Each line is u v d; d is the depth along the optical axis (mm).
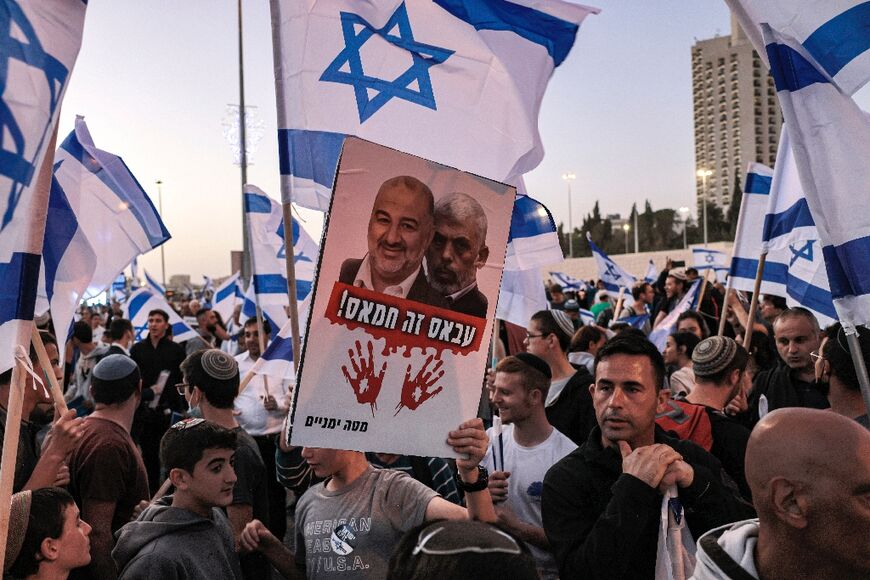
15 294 2217
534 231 4957
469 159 4133
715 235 120500
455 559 1265
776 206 5289
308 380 2486
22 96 2164
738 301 8930
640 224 131625
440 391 2676
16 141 2146
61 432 3021
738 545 1788
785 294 6102
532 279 6074
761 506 1740
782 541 1710
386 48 3967
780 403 5109
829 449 1667
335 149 3793
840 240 3006
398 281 2578
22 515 2543
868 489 1649
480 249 2684
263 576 3479
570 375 5328
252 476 4102
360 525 2945
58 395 3053
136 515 3711
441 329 2656
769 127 198500
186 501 3113
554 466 2922
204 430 3102
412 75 4016
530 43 4270
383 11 3967
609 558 2479
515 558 1284
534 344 5359
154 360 8461
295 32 3762
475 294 2691
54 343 4297
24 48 2172
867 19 3094
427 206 2605
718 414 3900
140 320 11008
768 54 3166
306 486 4059
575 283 24406
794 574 1705
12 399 2184
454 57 4113
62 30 2238
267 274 7477
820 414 1741
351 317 2527
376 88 3928
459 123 4113
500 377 3820
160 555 2951
